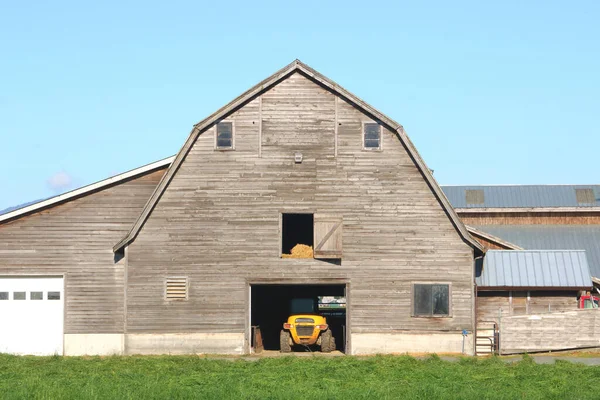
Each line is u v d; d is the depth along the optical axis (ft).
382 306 132.57
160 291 132.77
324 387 95.45
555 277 141.69
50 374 107.14
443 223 133.08
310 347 139.95
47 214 136.36
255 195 133.28
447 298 132.57
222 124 134.00
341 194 133.28
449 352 131.85
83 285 135.33
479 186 214.07
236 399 86.84
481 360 122.01
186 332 132.36
